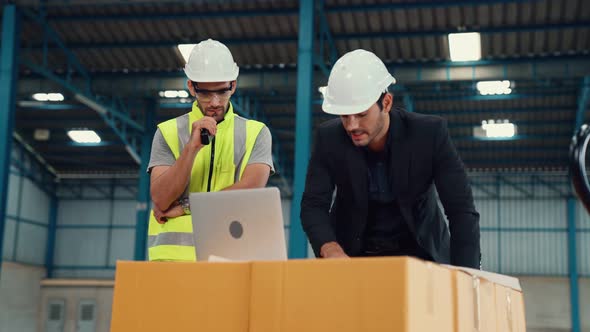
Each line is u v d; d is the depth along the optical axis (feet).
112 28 56.34
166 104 69.56
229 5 52.44
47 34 56.24
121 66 61.72
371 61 9.55
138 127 68.64
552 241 78.89
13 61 48.91
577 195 4.94
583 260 78.02
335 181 10.70
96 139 79.56
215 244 8.53
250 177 10.91
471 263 10.09
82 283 86.38
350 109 9.26
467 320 7.24
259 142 11.27
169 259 10.62
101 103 64.75
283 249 8.27
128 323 6.90
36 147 83.76
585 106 61.21
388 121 10.21
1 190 45.21
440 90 62.75
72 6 53.62
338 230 11.01
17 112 75.51
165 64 60.85
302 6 41.55
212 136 10.21
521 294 9.68
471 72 55.88
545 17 50.93
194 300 6.74
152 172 11.04
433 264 6.55
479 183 81.20
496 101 65.82
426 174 10.38
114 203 90.58
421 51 55.21
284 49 56.70
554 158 75.56
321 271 6.30
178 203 10.87
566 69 54.60
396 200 10.43
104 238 89.97
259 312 6.47
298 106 40.09
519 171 79.82
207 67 10.67
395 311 5.95
